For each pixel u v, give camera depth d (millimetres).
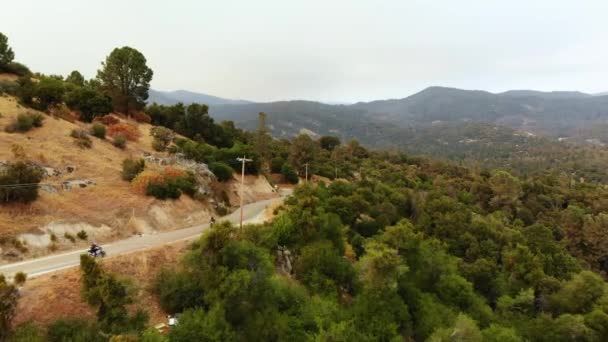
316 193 46094
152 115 72062
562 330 31562
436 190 73188
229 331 20219
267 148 79062
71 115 51094
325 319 24453
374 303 27031
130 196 36625
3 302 16672
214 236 22938
